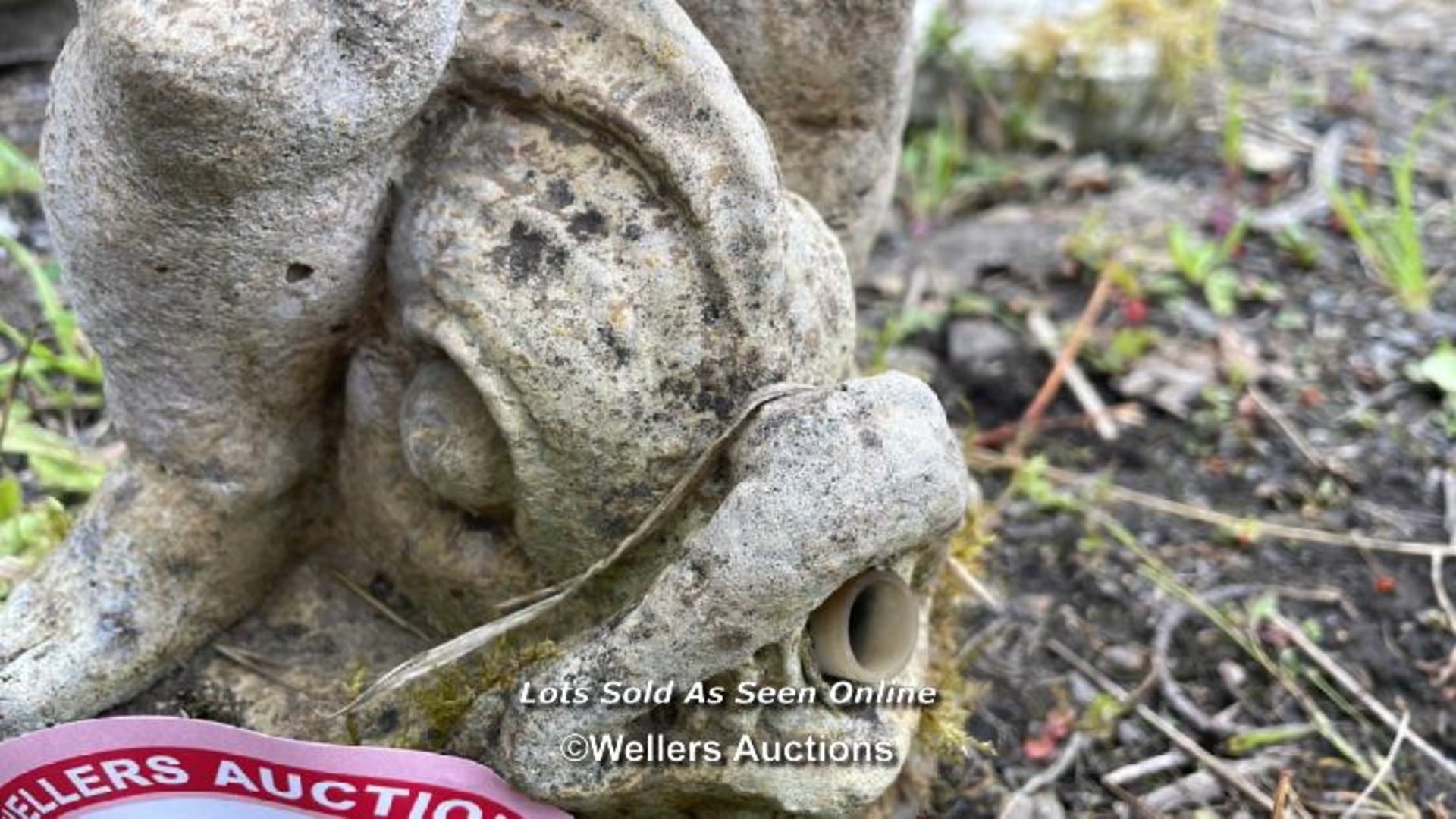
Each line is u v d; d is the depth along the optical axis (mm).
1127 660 374
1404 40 677
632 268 217
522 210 219
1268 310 503
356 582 265
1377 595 395
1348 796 339
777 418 210
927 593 257
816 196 270
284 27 193
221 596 255
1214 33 623
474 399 227
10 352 417
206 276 218
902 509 207
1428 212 552
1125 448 448
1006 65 577
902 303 502
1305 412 461
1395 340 487
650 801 232
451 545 244
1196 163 583
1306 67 654
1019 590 395
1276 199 559
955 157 573
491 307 219
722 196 216
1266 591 396
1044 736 348
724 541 206
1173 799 337
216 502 246
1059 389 469
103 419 404
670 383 219
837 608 220
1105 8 577
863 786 230
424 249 223
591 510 228
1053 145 588
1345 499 429
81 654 244
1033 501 423
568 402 219
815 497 204
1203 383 471
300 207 213
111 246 215
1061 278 516
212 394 236
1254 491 432
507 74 221
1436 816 333
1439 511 424
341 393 252
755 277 218
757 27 249
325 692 251
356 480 253
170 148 198
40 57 542
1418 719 360
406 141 226
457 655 229
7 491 340
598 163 220
